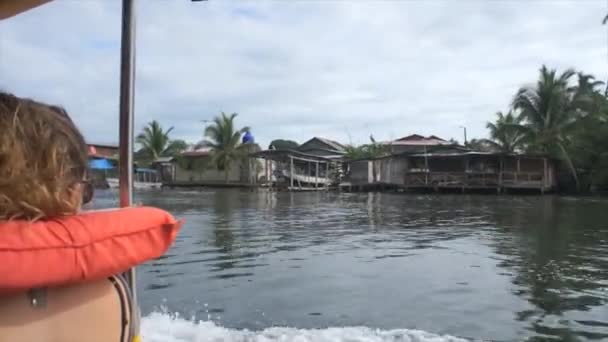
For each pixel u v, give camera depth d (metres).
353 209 23.83
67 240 1.00
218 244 11.79
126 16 1.94
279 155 47.16
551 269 8.62
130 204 1.95
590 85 40.12
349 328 5.02
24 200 1.00
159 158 60.47
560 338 5.00
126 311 1.17
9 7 2.08
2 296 0.97
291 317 5.60
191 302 6.29
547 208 24.00
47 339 1.03
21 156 1.04
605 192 39.16
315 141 66.56
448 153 43.84
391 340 4.63
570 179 40.78
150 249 1.15
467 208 24.34
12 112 1.09
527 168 41.16
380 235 13.58
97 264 1.04
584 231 14.38
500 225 16.27
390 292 6.88
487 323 5.45
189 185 55.28
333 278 7.85
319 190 47.91
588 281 7.60
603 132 37.38
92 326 1.09
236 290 7.00
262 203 28.52
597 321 5.54
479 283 7.47
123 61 1.94
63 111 1.24
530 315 5.77
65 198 1.07
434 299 6.50
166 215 1.21
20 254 0.94
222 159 54.31
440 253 10.45
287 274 8.15
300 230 14.79
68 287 1.05
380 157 46.47
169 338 4.55
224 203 28.53
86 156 1.22
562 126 39.56
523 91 41.44
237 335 4.67
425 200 31.98
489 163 42.56
